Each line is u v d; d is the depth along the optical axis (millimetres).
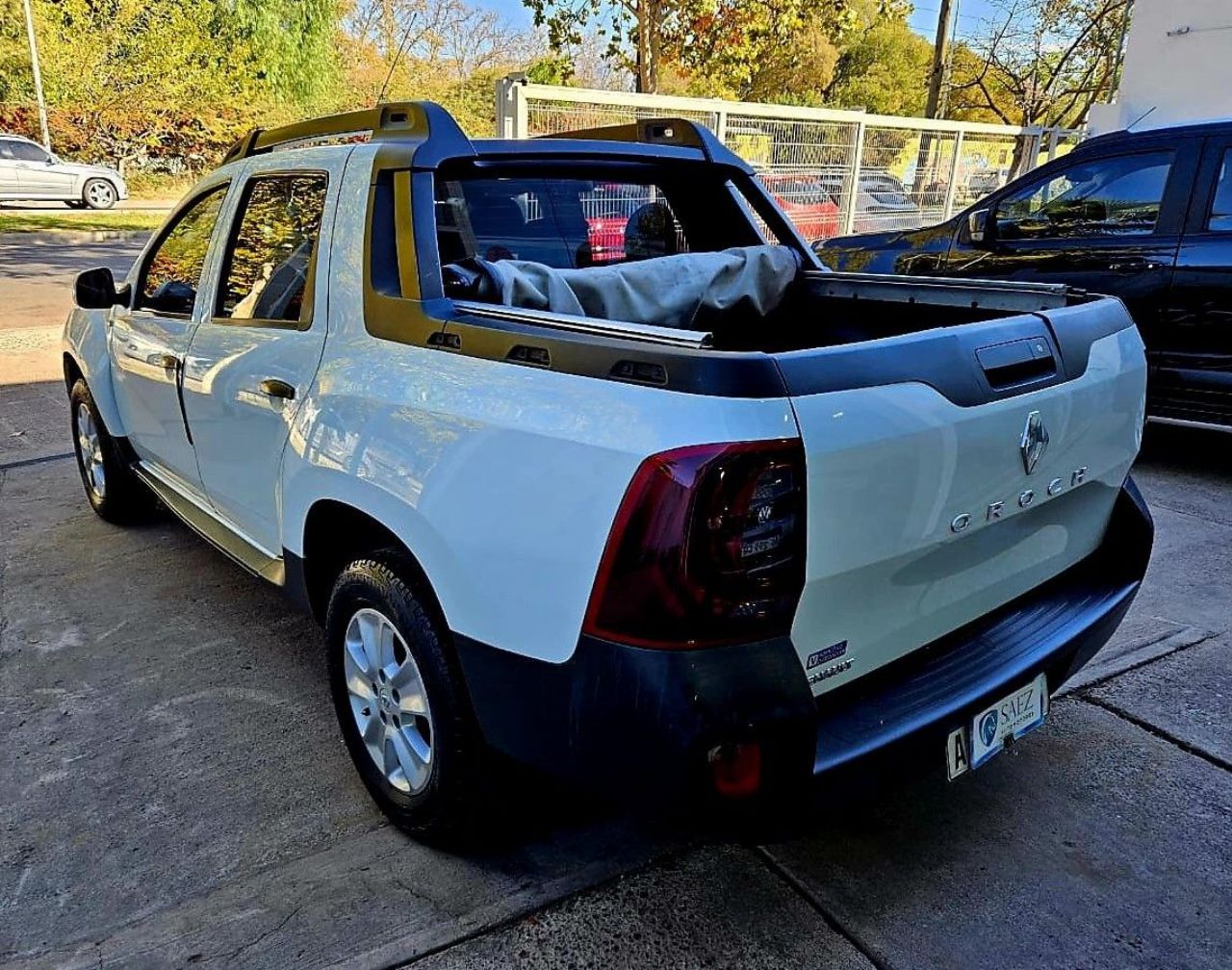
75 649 3541
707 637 1718
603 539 1768
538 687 1923
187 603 3924
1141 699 3225
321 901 2295
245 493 3125
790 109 11336
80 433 4902
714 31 14055
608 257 3354
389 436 2244
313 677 3354
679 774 1714
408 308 2383
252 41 30312
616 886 2346
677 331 1949
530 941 2174
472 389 2090
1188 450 6266
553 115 9234
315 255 2723
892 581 1974
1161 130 5594
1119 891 2346
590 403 1855
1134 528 2713
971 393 1998
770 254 3389
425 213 2469
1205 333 5422
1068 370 2291
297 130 3203
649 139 3693
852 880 2375
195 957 2121
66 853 2463
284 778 2787
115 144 28219
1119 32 18219
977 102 25484
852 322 3428
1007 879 2385
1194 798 2713
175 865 2418
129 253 16422
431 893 2320
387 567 2330
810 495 1734
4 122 26344
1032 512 2307
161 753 2900
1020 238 6211
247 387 2924
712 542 1682
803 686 1756
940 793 2723
